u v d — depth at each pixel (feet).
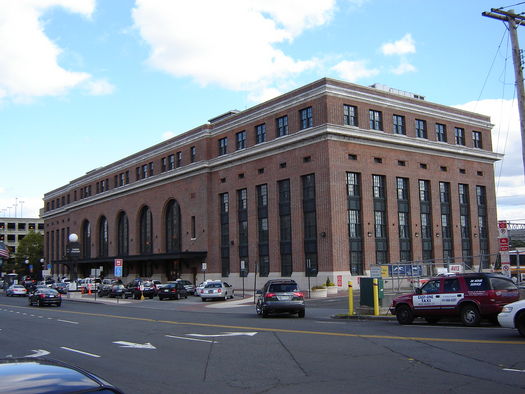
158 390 30.19
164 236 217.36
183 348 47.73
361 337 51.03
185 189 203.00
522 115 64.28
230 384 31.48
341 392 28.35
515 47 66.08
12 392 12.31
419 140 167.32
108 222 262.47
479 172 190.19
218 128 189.37
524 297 71.00
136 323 77.10
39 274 372.17
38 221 500.74
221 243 186.29
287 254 157.48
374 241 151.84
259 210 169.58
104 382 14.37
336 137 146.82
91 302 152.56
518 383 29.04
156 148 225.35
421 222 167.22
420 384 29.58
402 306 65.36
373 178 156.15
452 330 55.16
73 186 306.76
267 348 45.91
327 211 143.43
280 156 160.86
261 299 84.69
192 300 143.74
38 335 63.57
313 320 75.92
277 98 164.14
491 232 189.57
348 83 152.66
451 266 105.70
